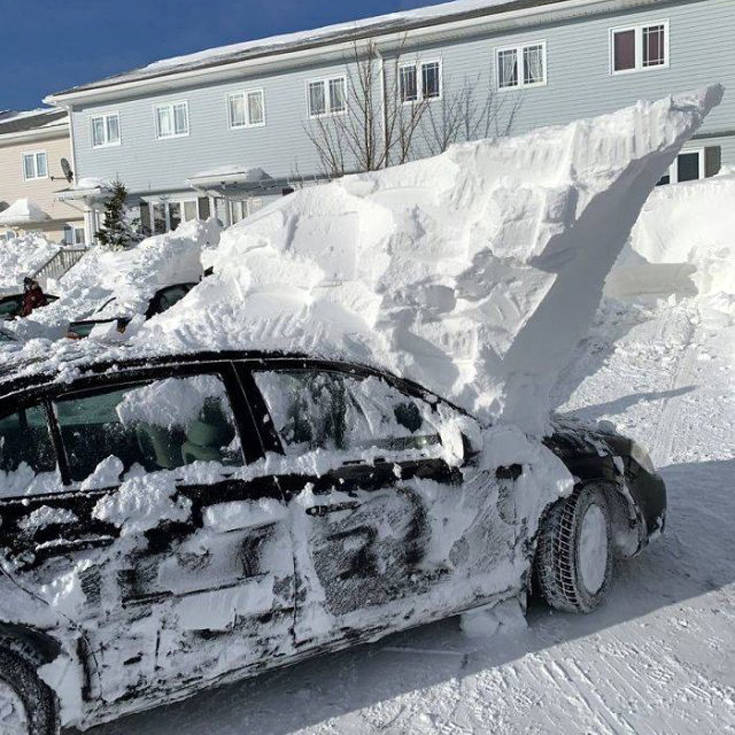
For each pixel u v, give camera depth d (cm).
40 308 1730
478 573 398
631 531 477
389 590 367
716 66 2145
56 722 296
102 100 3012
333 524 351
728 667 373
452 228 451
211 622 322
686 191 1490
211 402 346
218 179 2616
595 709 344
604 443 473
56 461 312
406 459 379
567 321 475
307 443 360
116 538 307
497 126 2381
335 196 516
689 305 1318
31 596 293
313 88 2617
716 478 643
